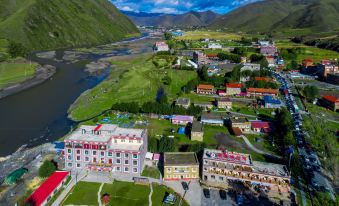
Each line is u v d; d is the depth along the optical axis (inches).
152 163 4987.7
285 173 4397.1
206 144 5679.1
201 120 6850.4
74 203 3927.2
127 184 4399.6
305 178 4613.7
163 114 7219.5
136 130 5128.0
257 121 6835.6
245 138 6190.9
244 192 4227.4
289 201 4065.0
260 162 4690.0
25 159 5172.2
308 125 6382.9
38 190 3998.5
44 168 4458.7
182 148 5595.5
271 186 4328.3
